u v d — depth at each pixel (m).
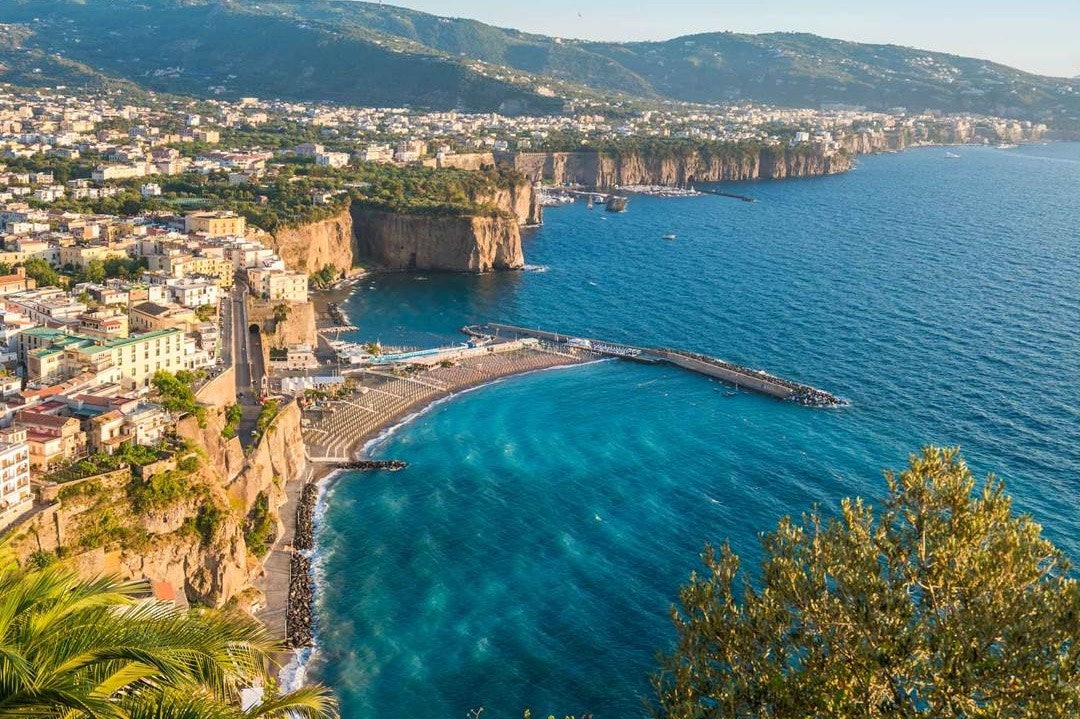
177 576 172.12
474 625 170.12
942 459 66.62
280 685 153.00
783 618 65.44
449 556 193.12
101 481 169.25
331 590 181.12
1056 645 54.34
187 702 45.91
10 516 156.00
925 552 63.66
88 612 46.50
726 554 71.81
